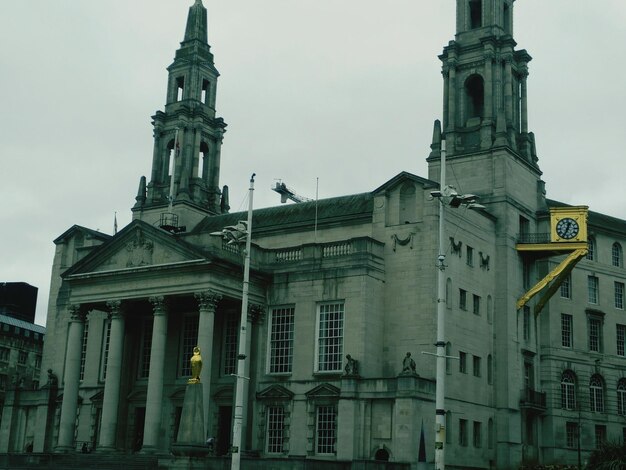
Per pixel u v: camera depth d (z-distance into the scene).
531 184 78.56
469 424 64.81
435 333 62.78
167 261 67.25
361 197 76.75
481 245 70.31
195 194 90.38
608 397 81.25
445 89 78.50
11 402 82.75
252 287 68.19
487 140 74.75
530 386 74.69
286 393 65.56
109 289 70.06
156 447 64.56
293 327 67.38
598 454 51.44
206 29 96.62
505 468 67.31
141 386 73.94
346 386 61.19
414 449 57.62
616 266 86.25
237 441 45.59
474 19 83.56
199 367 55.91
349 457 59.75
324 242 69.19
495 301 71.44
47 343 86.06
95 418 76.62
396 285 65.56
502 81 77.44
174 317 73.44
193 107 92.62
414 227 65.69
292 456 64.19
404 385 58.84
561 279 74.50
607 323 83.56
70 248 88.25
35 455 66.69
